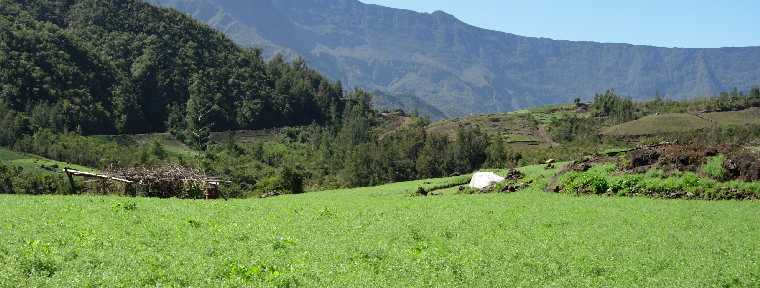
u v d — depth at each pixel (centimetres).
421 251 2197
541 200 4131
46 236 2183
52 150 15350
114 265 1766
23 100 18812
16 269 1659
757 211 3453
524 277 1892
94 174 5197
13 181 9850
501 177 5784
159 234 2355
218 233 2417
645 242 2553
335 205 3853
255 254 2041
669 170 4509
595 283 1866
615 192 4522
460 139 15850
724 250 2439
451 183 6462
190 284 1628
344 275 1786
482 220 3077
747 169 4209
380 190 6494
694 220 3130
